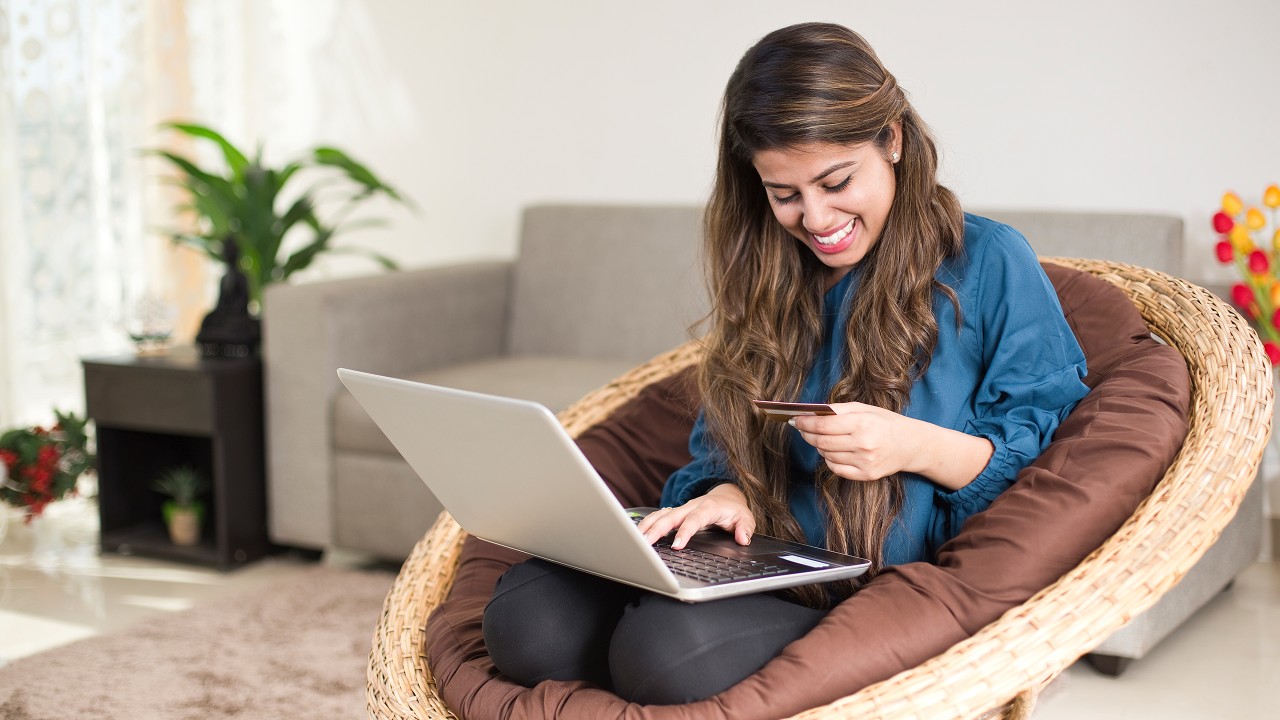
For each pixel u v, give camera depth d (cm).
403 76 364
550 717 110
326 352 269
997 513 119
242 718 194
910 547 129
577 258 307
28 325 347
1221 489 118
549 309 310
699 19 314
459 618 136
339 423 269
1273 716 191
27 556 293
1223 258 237
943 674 105
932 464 123
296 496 278
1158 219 238
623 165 331
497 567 150
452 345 304
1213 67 260
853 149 124
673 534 131
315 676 211
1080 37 271
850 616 112
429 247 368
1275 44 254
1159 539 113
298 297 270
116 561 289
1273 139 257
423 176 365
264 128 392
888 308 131
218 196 316
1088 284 150
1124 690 202
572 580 123
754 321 143
